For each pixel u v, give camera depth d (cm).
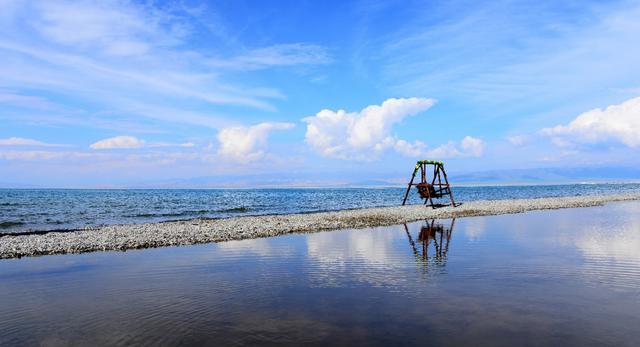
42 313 1150
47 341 946
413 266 1692
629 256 1848
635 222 3303
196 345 905
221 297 1279
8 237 2656
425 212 4409
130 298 1290
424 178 5400
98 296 1320
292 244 2342
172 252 2147
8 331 1012
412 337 923
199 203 7469
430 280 1446
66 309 1186
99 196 11312
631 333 935
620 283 1378
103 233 2811
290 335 950
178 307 1185
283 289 1358
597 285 1354
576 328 967
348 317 1066
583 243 2225
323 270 1642
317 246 2258
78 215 4700
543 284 1373
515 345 872
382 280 1457
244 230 2934
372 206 6347
